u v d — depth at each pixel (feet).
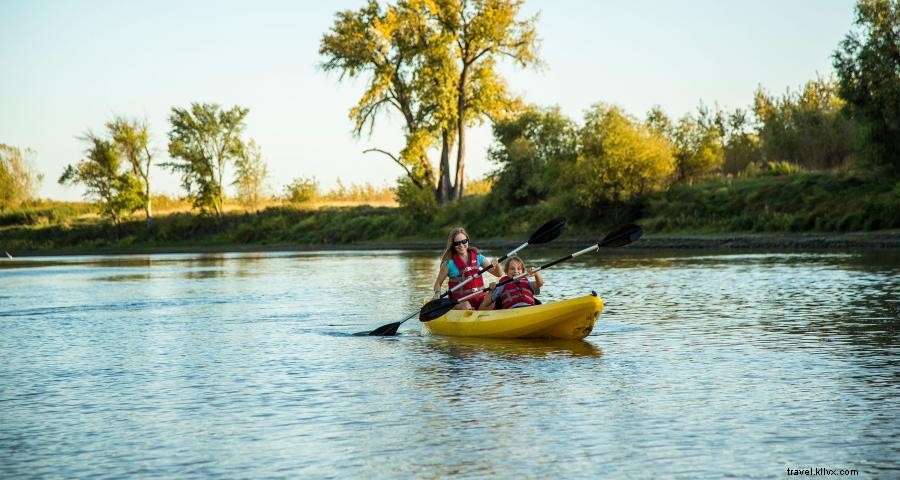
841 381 28.07
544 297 57.88
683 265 86.58
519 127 179.32
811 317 43.42
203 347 38.99
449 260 42.60
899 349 33.58
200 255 172.24
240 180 234.99
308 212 225.35
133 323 49.39
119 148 242.17
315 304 57.52
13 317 53.93
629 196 146.51
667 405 25.31
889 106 118.11
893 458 19.92
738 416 23.85
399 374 31.14
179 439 22.89
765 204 129.49
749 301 51.67
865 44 120.26
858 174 125.18
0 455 21.77
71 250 228.02
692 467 19.56
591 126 153.28
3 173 316.60
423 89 183.62
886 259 81.56
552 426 23.25
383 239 193.47
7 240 255.50
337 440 22.39
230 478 19.58
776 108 159.12
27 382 31.32
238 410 26.08
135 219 252.42
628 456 20.44
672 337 38.32
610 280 70.90
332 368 32.73
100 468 20.53
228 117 232.94
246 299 62.75
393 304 56.49
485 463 20.15
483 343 38.34
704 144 149.89
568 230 152.15
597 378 29.53
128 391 29.35
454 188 194.59
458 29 184.24
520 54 184.65
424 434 22.74
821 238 106.63
